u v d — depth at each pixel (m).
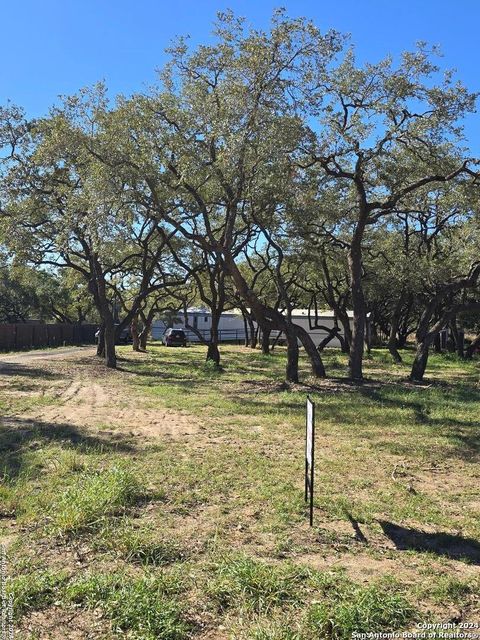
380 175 17.70
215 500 6.27
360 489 6.93
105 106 18.23
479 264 20.33
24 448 8.56
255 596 3.98
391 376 21.97
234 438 9.84
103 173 16.42
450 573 4.57
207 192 18.97
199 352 38.59
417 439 10.06
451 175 17.19
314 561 4.73
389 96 16.25
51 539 4.98
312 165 18.02
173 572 4.29
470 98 15.98
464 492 6.96
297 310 63.72
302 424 11.33
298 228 18.64
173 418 11.91
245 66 14.86
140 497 6.25
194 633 3.59
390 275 26.48
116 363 26.38
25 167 20.75
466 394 16.58
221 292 26.14
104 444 9.04
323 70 15.67
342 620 3.65
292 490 6.70
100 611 3.74
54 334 46.53
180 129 16.61
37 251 23.33
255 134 14.82
